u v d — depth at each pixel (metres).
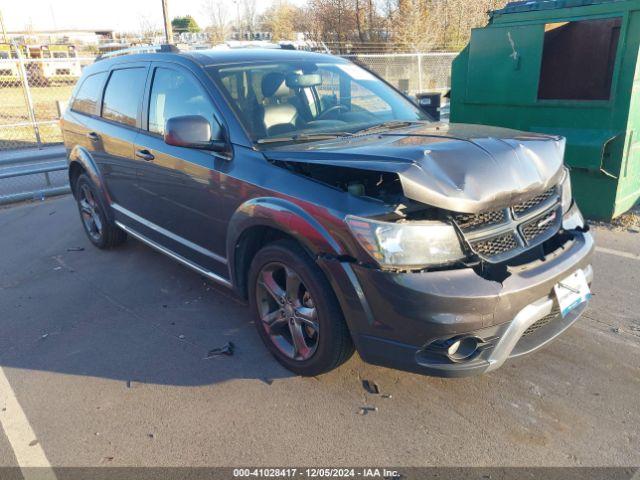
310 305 3.20
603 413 3.01
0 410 3.22
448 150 2.84
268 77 3.99
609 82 6.36
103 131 5.02
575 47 6.56
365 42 23.86
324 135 3.59
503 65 6.42
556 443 2.80
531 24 6.07
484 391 3.22
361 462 2.73
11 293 4.82
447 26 23.58
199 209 3.88
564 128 6.05
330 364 3.16
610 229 5.80
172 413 3.13
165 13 19.12
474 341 2.75
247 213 3.32
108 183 5.15
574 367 3.41
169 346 3.83
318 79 4.17
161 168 4.20
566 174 3.53
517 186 2.85
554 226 3.22
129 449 2.87
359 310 2.82
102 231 5.62
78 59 14.29
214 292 4.68
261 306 3.53
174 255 4.45
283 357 3.46
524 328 2.84
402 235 2.69
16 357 3.77
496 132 3.41
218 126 3.68
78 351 3.81
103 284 4.93
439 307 2.64
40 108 20.89
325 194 2.94
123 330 4.08
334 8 24.81
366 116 4.08
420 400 3.17
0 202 7.91
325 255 2.89
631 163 5.94
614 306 4.12
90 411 3.18
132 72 4.75
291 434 2.94
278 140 3.54
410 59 14.70
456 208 2.66
